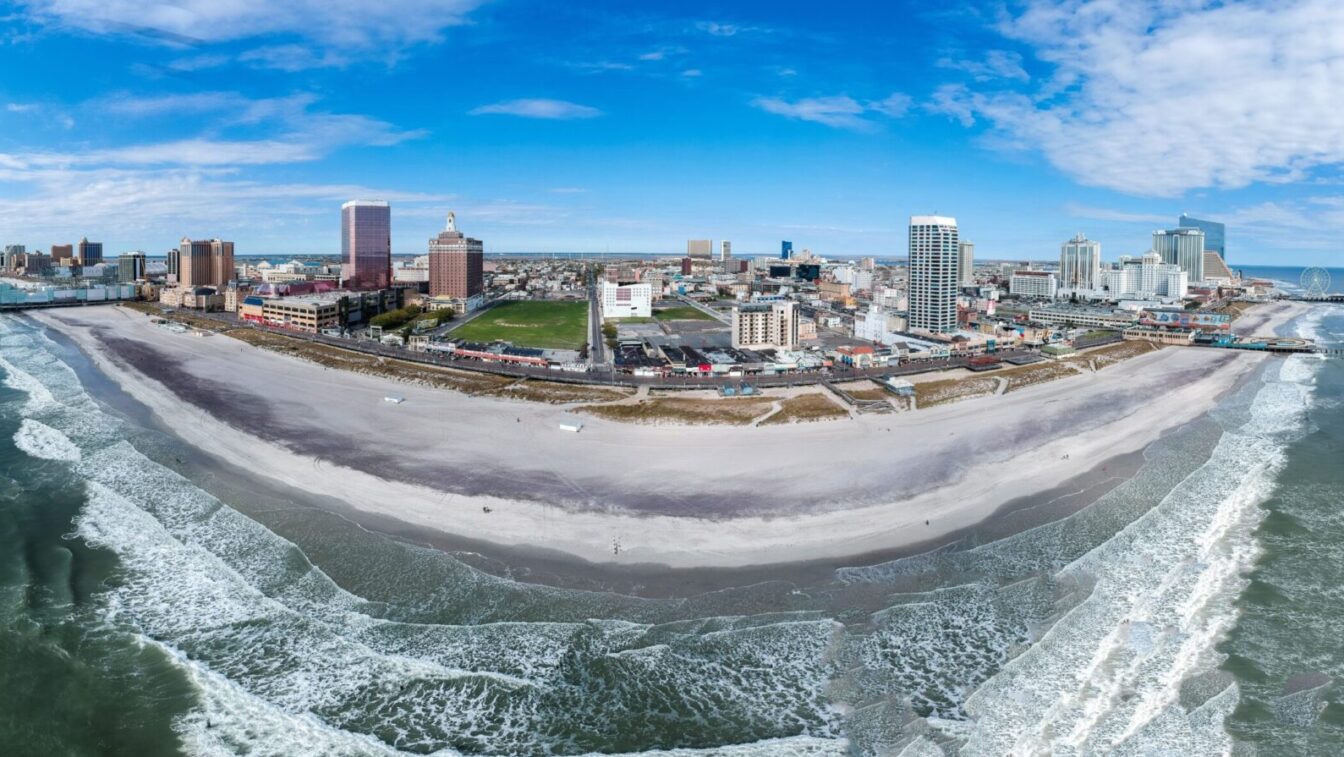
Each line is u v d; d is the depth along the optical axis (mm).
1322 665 56750
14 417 128750
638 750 48938
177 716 51875
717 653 59188
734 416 131125
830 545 77938
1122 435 121688
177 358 195000
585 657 58656
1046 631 61688
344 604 65812
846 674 56469
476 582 69375
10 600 65625
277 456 106500
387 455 107125
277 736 50156
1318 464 105438
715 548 77000
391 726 51219
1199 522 83875
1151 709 51969
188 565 73000
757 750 48750
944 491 93625
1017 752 47969
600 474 99062
